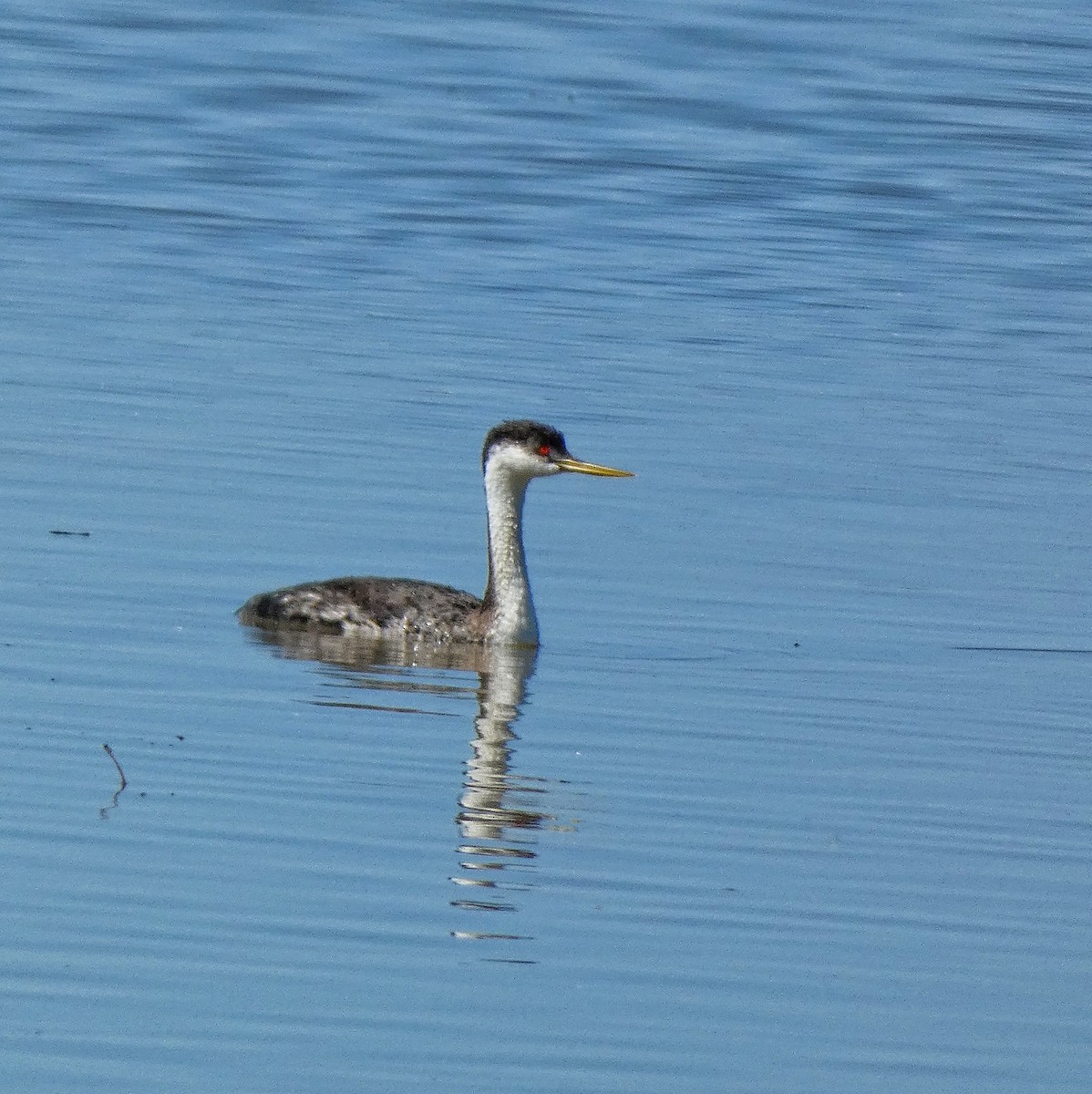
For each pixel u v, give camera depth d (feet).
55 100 124.77
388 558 60.90
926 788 46.44
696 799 45.16
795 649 55.31
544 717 49.96
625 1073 33.58
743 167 119.65
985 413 78.23
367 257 97.76
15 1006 34.63
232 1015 34.68
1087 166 123.24
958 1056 34.71
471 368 80.38
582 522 64.90
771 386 80.48
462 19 153.69
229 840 41.55
